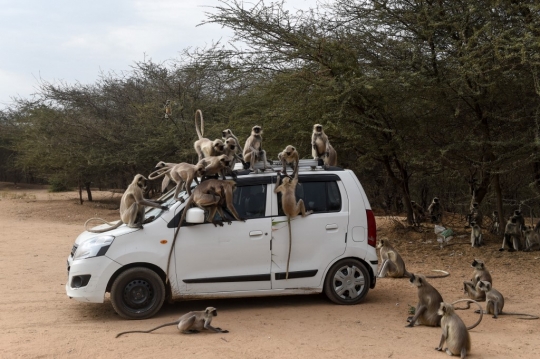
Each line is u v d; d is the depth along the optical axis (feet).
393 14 43.47
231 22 46.55
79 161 85.30
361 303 26.94
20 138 112.57
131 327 22.84
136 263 24.22
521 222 41.55
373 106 42.57
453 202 62.85
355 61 42.60
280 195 25.91
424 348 20.18
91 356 19.11
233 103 66.80
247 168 27.68
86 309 25.99
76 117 88.99
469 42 38.04
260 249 25.27
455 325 19.29
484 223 55.16
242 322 23.56
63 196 110.01
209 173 25.12
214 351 19.58
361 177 68.39
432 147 42.55
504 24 41.14
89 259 23.75
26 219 73.51
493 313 24.89
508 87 40.04
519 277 33.42
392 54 44.86
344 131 41.37
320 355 19.27
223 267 24.89
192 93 83.20
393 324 23.39
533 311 25.79
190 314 21.88
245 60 48.88
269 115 45.34
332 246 26.20
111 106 93.81
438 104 42.34
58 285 31.71
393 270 33.37
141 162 84.64
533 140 37.83
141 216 24.62
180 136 81.82
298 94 43.68
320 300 27.50
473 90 39.73
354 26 45.83
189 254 24.52
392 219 55.16
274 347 20.11
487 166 40.60
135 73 93.04
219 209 24.93
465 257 39.70
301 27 46.16
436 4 42.65
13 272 35.78
